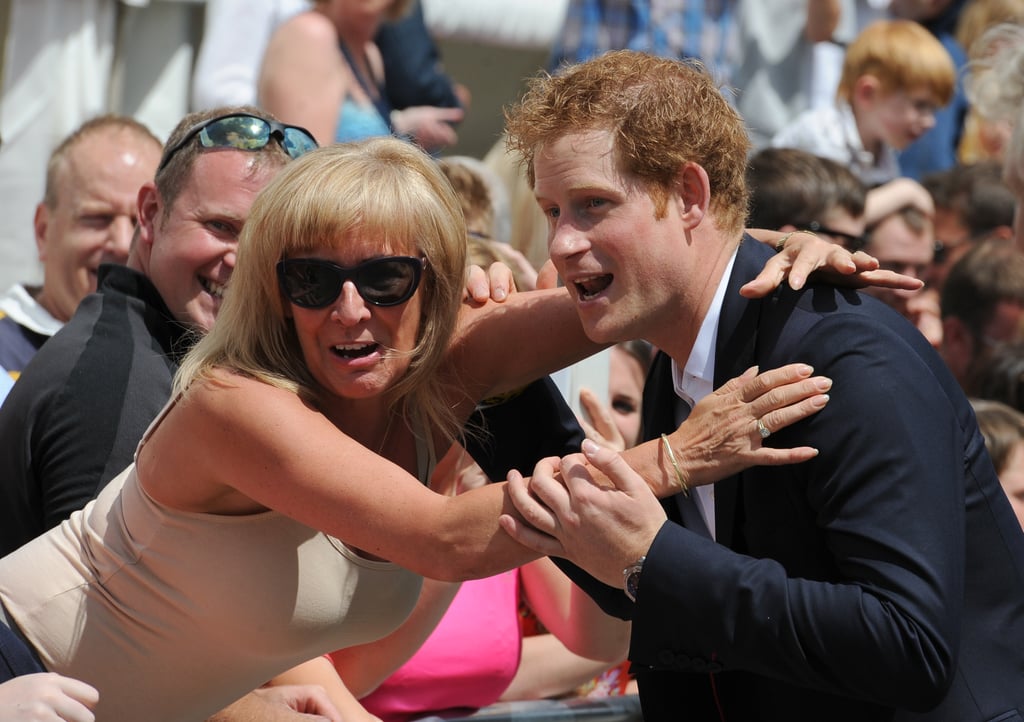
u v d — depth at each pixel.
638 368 15.04
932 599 7.87
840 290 8.84
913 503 8.04
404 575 9.95
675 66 8.80
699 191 8.70
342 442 8.92
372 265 8.84
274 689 10.80
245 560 9.27
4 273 19.56
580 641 12.77
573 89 8.66
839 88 21.81
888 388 8.23
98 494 10.28
